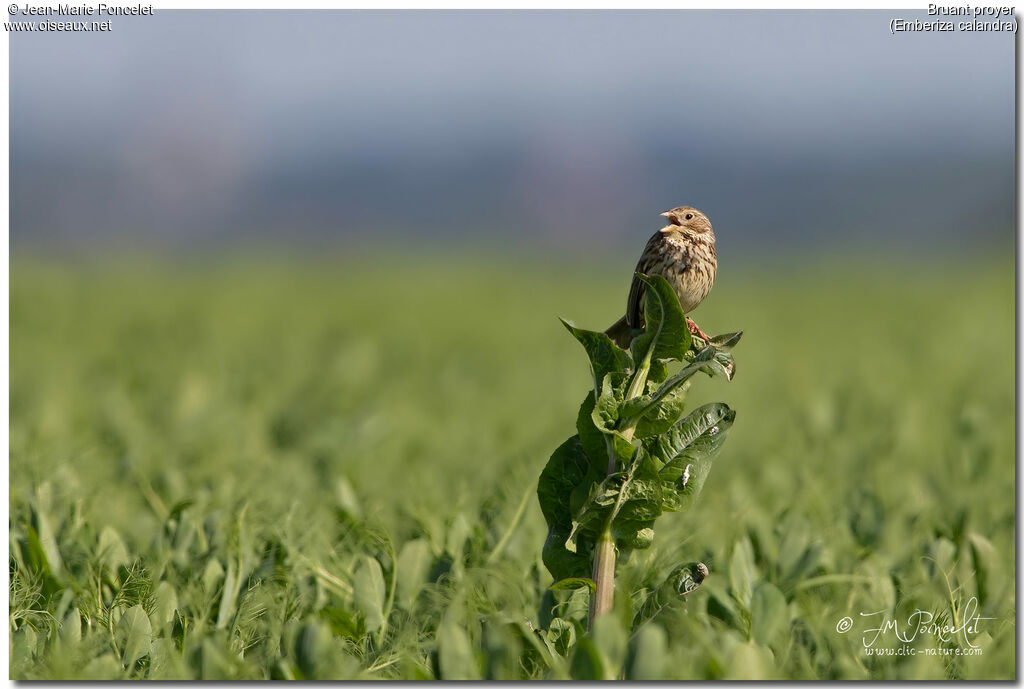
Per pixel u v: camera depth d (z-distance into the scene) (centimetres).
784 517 1672
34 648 1255
